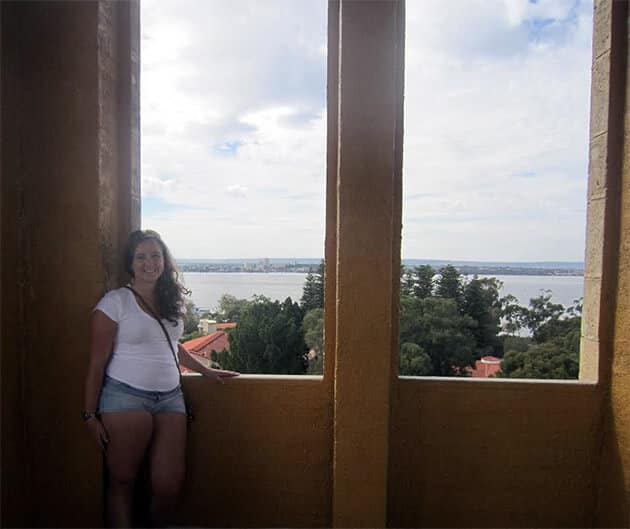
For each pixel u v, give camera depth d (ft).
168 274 6.03
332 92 6.28
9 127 5.83
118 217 6.68
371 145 5.88
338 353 6.01
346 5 5.84
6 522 5.84
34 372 6.28
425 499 6.60
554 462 6.46
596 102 6.21
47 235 6.18
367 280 5.94
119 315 5.61
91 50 6.02
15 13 5.93
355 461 6.07
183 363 6.61
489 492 6.56
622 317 5.89
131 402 5.57
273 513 6.75
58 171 6.13
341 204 5.92
